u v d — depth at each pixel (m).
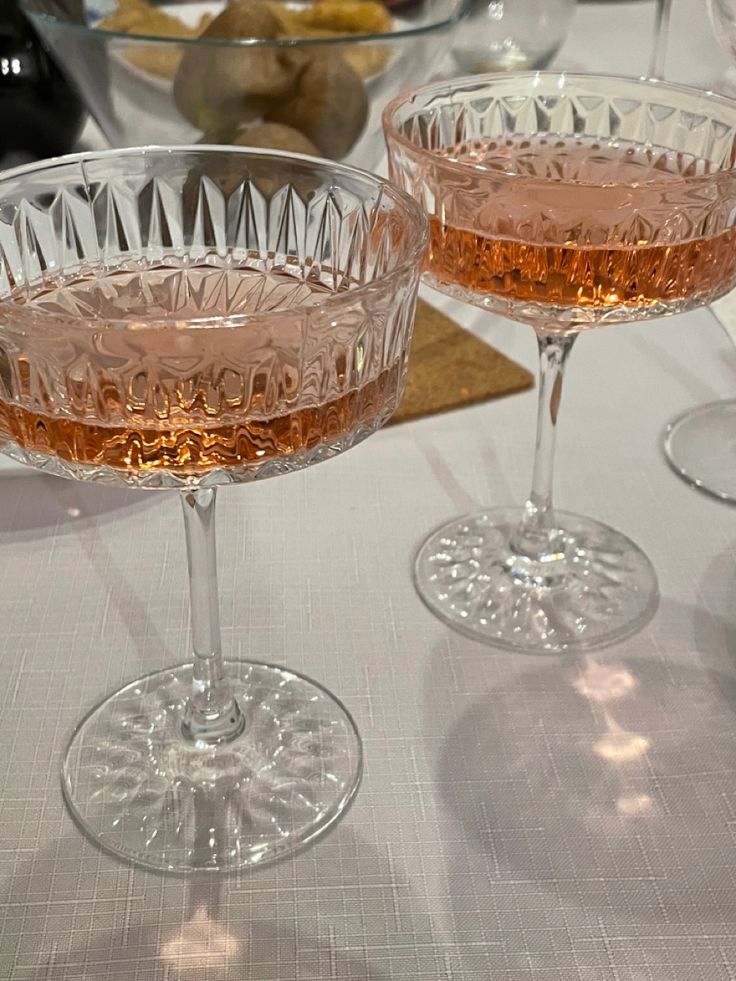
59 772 0.59
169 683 0.66
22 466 0.79
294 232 0.62
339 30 1.17
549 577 0.74
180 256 0.64
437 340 0.97
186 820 0.57
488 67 1.31
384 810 0.57
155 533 0.77
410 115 0.71
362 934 0.50
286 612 0.71
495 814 0.57
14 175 0.58
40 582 0.72
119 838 0.55
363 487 0.83
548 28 1.31
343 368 0.48
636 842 0.55
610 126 0.77
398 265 0.49
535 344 0.99
